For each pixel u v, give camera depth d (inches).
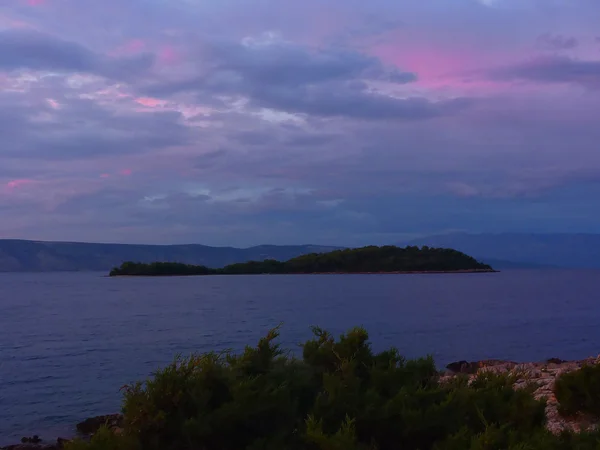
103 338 1502.2
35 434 592.1
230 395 197.3
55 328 1780.3
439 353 1165.7
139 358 1138.7
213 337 1517.0
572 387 339.3
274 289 4439.0
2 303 3078.2
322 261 7864.2
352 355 238.2
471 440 179.9
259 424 189.6
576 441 188.7
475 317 2046.0
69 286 5378.9
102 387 839.7
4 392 805.2
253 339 1467.8
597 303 2810.0
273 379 212.2
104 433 181.5
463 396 207.6
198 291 4259.4
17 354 1204.5
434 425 191.3
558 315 2130.9
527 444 176.1
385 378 223.9
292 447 184.7
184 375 199.5
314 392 217.5
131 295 3846.0
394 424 194.2
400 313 2236.7
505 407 208.7
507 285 5078.7
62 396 778.8
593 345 1306.6
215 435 185.6
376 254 7849.4
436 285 4997.5
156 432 185.9
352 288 4475.9
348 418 183.8
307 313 2277.3
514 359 1095.0
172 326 1827.0
